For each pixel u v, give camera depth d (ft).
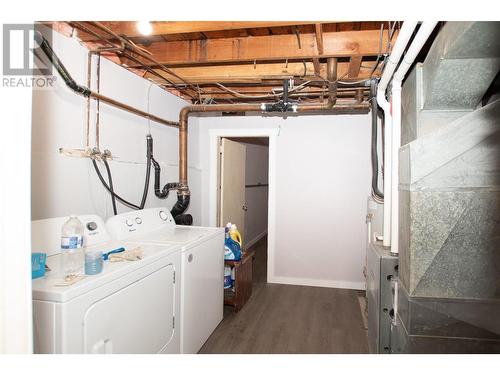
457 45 3.90
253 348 7.32
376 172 8.45
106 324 4.10
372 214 8.38
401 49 4.85
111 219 6.62
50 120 5.46
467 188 4.49
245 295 10.06
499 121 4.34
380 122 10.93
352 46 6.48
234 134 12.31
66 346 3.50
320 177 11.63
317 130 11.62
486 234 4.47
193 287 6.62
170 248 5.75
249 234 18.40
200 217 12.45
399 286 5.45
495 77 4.75
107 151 6.85
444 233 4.56
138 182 8.14
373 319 6.69
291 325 8.54
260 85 9.76
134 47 6.46
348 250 11.48
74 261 4.87
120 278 4.36
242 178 14.97
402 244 5.26
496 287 4.47
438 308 4.64
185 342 6.28
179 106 10.49
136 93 8.07
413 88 5.44
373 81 7.89
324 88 9.35
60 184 5.69
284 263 12.05
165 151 9.55
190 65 8.39
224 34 6.88
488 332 4.53
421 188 4.61
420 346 4.72
